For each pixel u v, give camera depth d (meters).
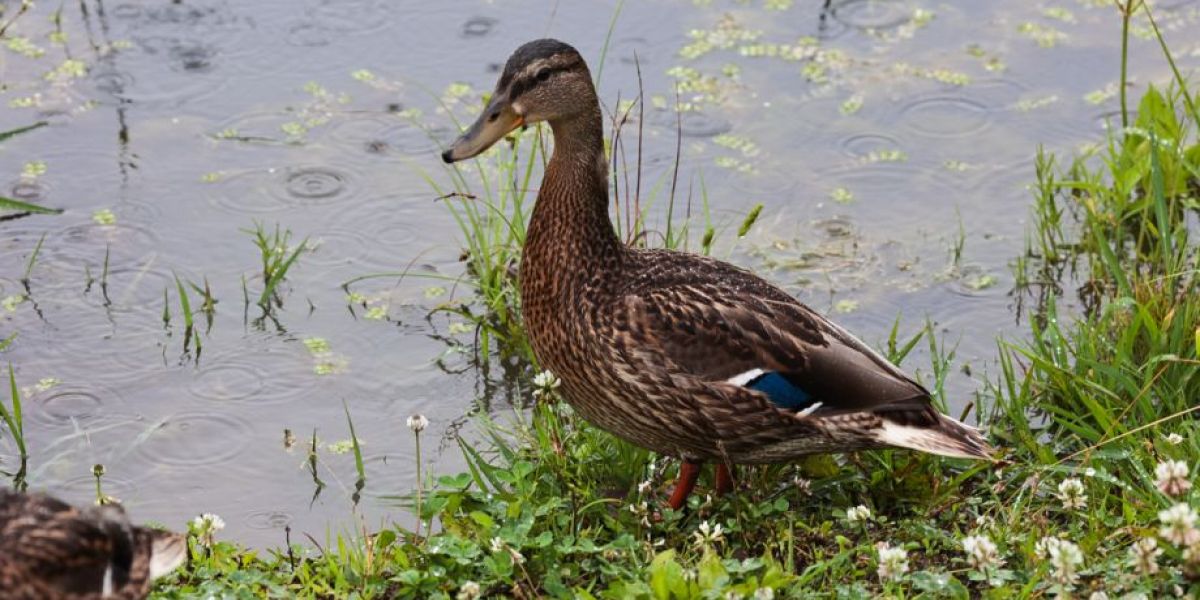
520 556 5.46
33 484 6.77
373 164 8.88
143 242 8.30
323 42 9.82
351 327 7.84
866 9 10.27
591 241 6.27
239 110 9.25
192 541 5.82
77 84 9.38
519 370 7.62
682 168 8.84
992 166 8.91
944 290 8.05
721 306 6.16
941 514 6.05
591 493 6.24
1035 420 6.91
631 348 6.10
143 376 7.47
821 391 6.07
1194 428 6.27
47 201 8.52
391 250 8.33
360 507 6.68
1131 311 7.22
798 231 8.45
